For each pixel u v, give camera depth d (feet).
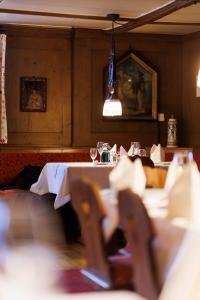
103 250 9.82
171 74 34.86
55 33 32.73
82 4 26.43
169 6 25.95
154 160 24.50
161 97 34.86
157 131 34.65
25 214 25.16
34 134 32.53
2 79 31.45
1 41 31.42
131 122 34.24
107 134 33.76
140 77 34.30
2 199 25.44
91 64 33.40
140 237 9.12
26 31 32.27
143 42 34.37
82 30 32.99
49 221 24.94
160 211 10.33
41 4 26.43
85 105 33.35
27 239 23.34
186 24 31.32
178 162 11.47
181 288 8.09
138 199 9.02
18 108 32.30
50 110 32.81
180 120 35.04
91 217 9.96
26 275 4.90
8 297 4.06
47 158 29.45
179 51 34.86
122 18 29.14
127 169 11.10
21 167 29.12
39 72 32.60
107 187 21.85
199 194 9.53
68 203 24.14
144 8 27.12
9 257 6.06
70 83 33.12
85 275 12.37
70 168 21.81
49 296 4.09
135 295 4.02
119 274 9.91
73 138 33.17
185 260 8.11
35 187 24.64
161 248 8.92
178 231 8.57
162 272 8.86
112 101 26.89
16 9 27.61
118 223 10.23
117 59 33.73
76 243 22.98
